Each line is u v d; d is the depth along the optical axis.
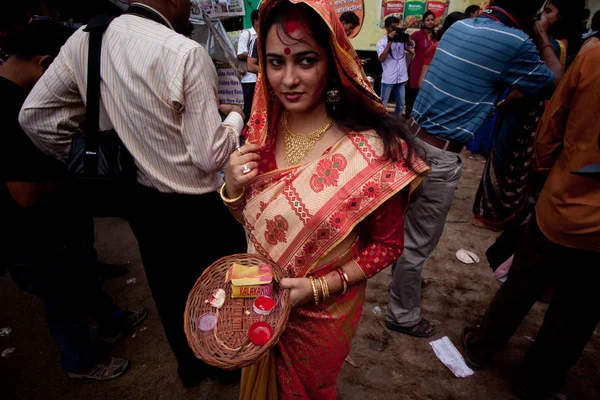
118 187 1.30
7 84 1.32
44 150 1.32
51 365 1.99
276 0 0.80
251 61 4.18
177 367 1.97
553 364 1.59
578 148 1.28
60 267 1.59
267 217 1.01
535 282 1.56
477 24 1.65
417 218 1.86
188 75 1.16
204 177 1.38
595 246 1.30
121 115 1.22
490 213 3.12
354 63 0.90
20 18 1.52
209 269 1.04
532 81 1.58
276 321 0.92
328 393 1.30
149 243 1.45
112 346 2.09
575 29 2.83
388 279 2.60
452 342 2.09
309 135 1.01
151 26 1.19
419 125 1.83
